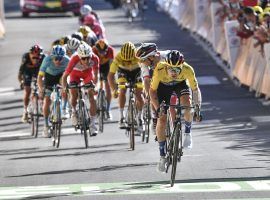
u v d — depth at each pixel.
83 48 31.03
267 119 37.47
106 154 29.64
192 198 21.23
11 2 133.25
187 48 65.69
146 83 27.17
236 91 46.75
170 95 24.64
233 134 33.59
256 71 44.88
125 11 99.56
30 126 39.41
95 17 54.56
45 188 23.27
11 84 52.66
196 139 32.66
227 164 26.25
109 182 23.95
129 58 30.86
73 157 29.23
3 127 39.38
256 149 29.41
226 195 21.50
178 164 26.58
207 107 41.78
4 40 75.06
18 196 22.14
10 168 27.19
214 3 58.31
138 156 28.83
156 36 74.38
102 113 35.81
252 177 23.86
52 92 33.72
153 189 22.59
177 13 87.69
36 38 76.06
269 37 42.59
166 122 24.20
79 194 22.17
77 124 31.89
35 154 30.50
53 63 33.09
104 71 36.41
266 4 45.44
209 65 56.66
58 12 99.25
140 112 31.31
